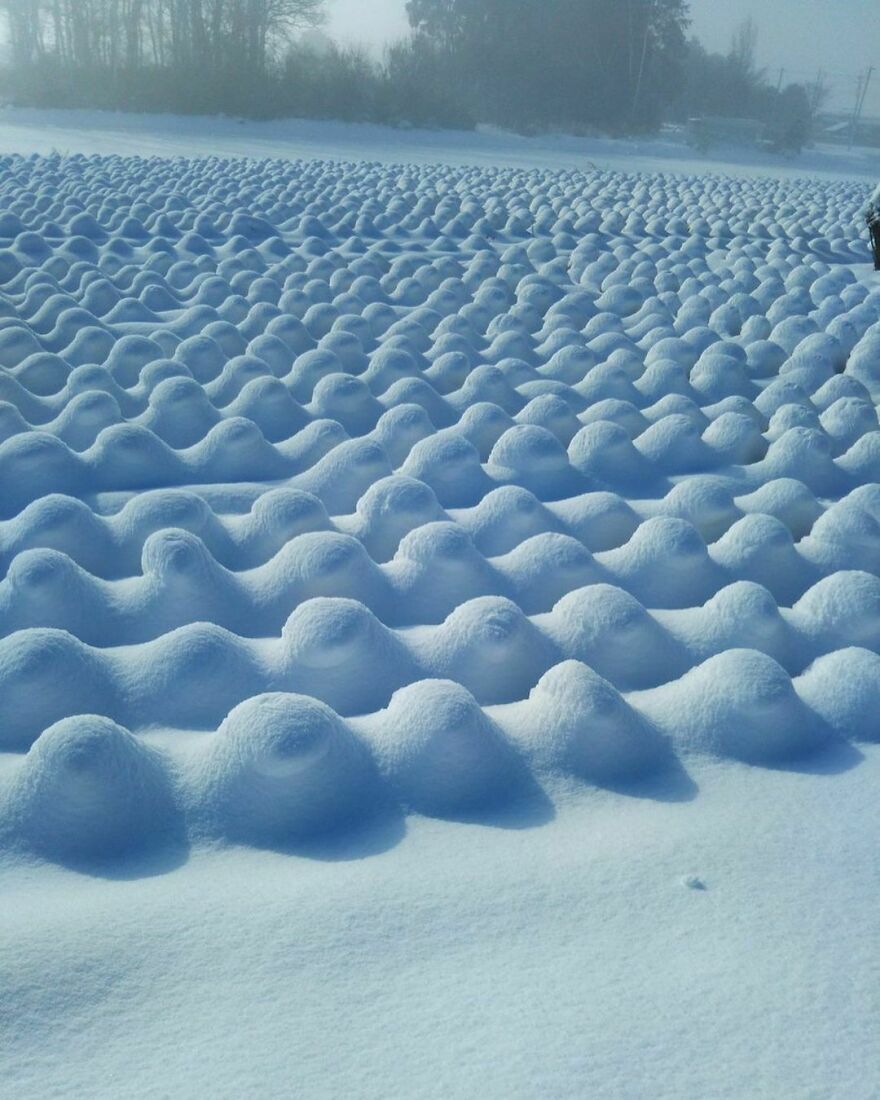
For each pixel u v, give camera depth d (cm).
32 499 499
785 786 280
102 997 198
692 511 485
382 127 4294
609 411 614
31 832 247
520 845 250
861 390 689
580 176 2381
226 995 200
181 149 2941
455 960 211
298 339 795
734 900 231
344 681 322
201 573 377
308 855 251
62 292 909
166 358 741
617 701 288
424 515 450
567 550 409
